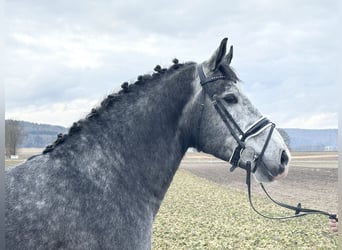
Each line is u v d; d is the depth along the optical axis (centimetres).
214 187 2839
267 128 391
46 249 321
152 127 383
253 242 1185
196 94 395
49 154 351
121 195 357
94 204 342
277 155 387
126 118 377
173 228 1382
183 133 399
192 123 396
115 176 360
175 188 2747
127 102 384
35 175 339
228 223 1489
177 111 395
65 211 331
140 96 388
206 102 392
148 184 377
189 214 1692
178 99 396
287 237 1244
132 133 375
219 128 390
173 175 398
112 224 345
